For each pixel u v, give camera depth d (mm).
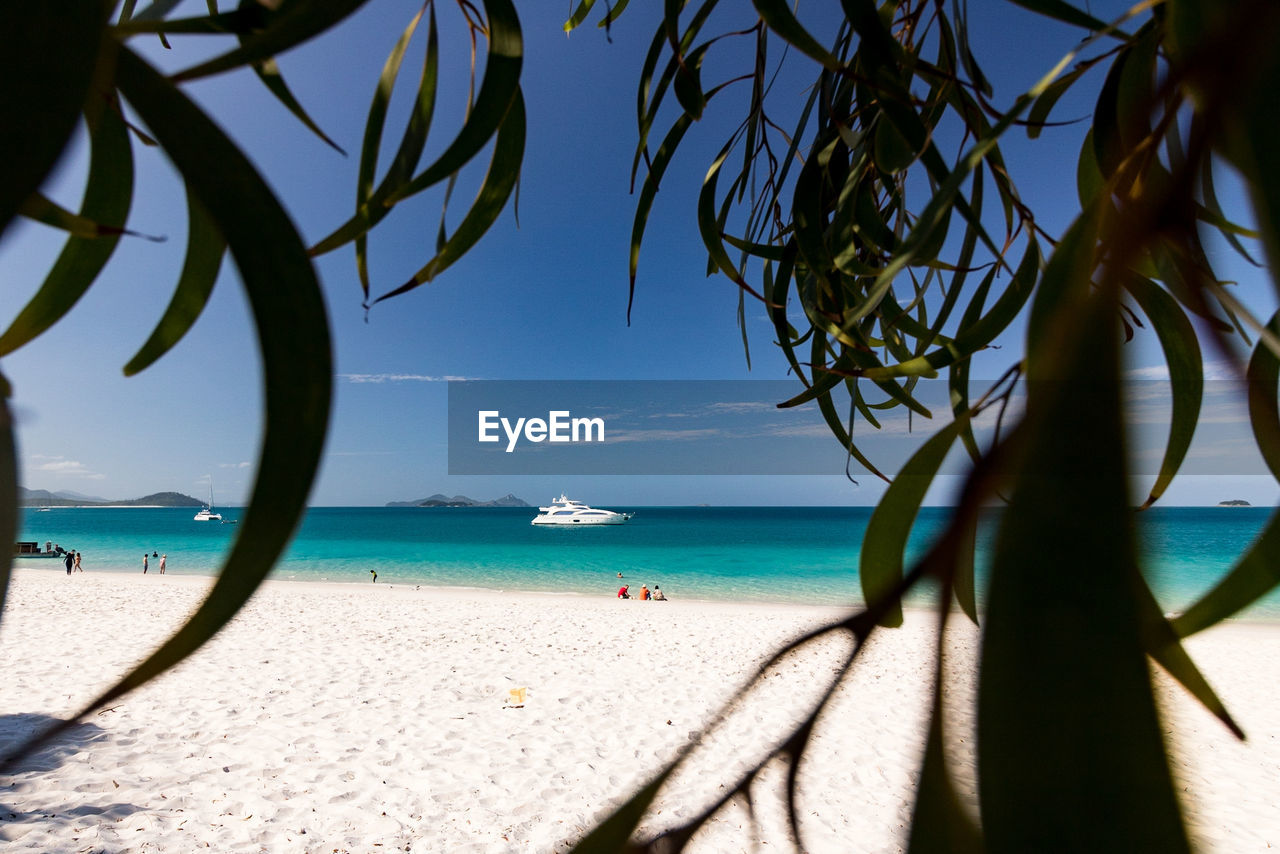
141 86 215
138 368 358
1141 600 151
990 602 155
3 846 4645
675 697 8781
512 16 374
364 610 17125
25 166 144
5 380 218
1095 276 183
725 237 763
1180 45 173
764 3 427
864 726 7270
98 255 350
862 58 464
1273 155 158
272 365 201
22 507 209
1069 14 368
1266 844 4852
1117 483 157
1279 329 208
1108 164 370
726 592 26797
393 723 7641
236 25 248
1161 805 137
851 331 656
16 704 7797
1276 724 7715
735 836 4273
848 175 696
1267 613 18219
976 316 589
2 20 149
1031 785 143
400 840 5109
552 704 8500
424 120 416
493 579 31266
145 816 5234
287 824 5270
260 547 183
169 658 158
